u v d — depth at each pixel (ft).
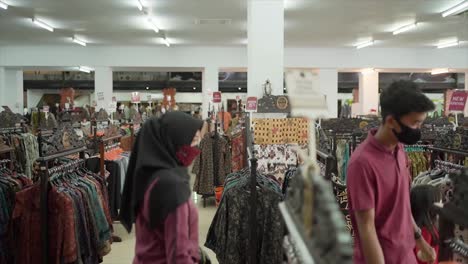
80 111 41.45
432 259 7.95
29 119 44.70
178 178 6.32
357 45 52.47
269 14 23.30
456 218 5.70
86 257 12.01
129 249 18.20
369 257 6.28
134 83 73.82
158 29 42.86
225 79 72.23
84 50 52.85
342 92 77.77
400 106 6.00
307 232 3.59
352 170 6.53
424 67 54.49
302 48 54.08
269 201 9.98
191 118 6.78
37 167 12.84
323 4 33.04
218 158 25.39
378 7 34.06
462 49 54.49
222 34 45.52
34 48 52.75
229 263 10.14
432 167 13.38
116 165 18.95
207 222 22.34
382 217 6.59
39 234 11.04
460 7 33.17
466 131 11.80
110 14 36.58
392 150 6.55
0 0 32.14
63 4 33.27
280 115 17.69
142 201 6.40
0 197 11.33
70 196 11.46
